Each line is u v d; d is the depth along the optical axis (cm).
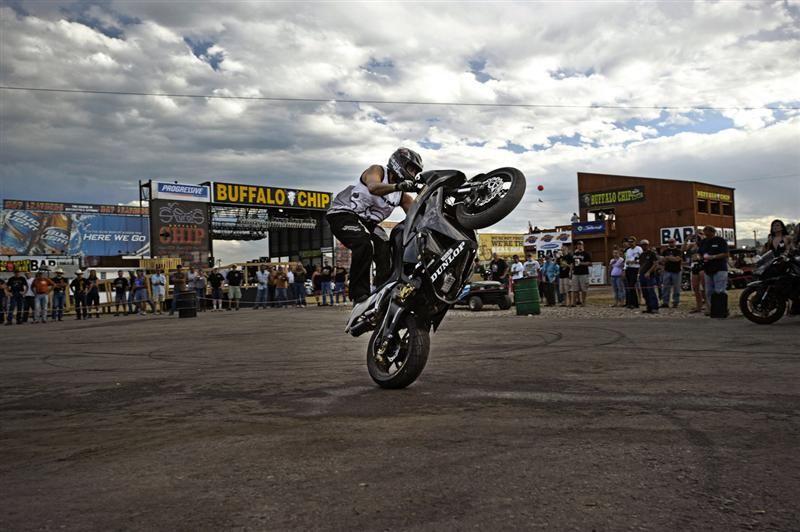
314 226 5353
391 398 433
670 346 685
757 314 923
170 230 4450
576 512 209
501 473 252
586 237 4159
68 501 235
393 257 492
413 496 227
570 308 1599
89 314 2331
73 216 5481
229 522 207
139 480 258
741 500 217
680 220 3991
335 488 238
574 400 402
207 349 848
